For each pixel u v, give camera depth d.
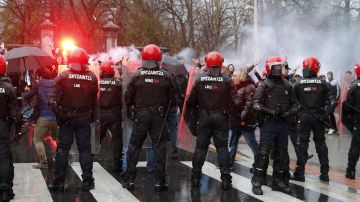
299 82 8.39
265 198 7.11
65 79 7.18
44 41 24.16
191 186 7.79
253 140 8.84
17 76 15.71
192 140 9.29
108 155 10.72
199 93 7.51
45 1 30.17
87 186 7.43
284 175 7.76
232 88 7.46
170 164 9.70
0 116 6.77
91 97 7.41
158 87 7.23
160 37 33.59
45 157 9.08
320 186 8.06
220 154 7.59
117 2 31.19
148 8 33.34
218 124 7.49
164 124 7.35
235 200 6.96
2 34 38.03
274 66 7.30
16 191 7.36
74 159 9.87
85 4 30.97
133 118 7.48
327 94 8.35
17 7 32.78
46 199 6.91
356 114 8.73
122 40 31.14
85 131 7.39
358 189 7.92
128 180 7.52
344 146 11.18
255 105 7.35
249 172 9.06
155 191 7.41
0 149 6.79
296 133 8.62
